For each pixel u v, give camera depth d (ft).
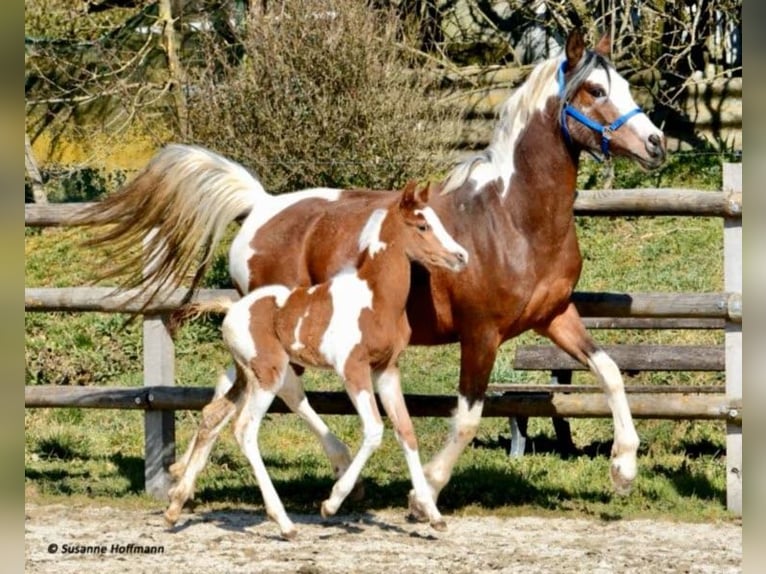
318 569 27.81
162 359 36.35
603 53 32.32
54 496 36.35
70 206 35.29
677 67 74.23
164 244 33.94
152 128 69.46
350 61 53.78
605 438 44.11
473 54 77.82
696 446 41.98
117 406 36.17
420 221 29.96
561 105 31.01
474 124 70.69
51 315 55.21
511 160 31.48
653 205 34.01
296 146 53.47
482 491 36.14
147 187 33.78
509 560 28.89
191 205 33.53
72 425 46.75
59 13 73.87
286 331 30.37
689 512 34.09
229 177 33.65
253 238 32.89
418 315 31.99
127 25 74.74
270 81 53.78
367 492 36.37
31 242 64.23
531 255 30.99
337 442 33.27
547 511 34.14
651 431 43.27
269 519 33.45
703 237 60.80
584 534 31.86
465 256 30.14
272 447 42.75
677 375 48.24
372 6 58.39
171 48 66.28
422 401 34.32
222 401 31.76
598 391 39.09
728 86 72.13
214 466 40.19
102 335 54.03
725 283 34.42
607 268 58.44
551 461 39.86
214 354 53.01
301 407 33.09
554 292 31.50
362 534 31.60
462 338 31.60
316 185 53.93
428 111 57.31
